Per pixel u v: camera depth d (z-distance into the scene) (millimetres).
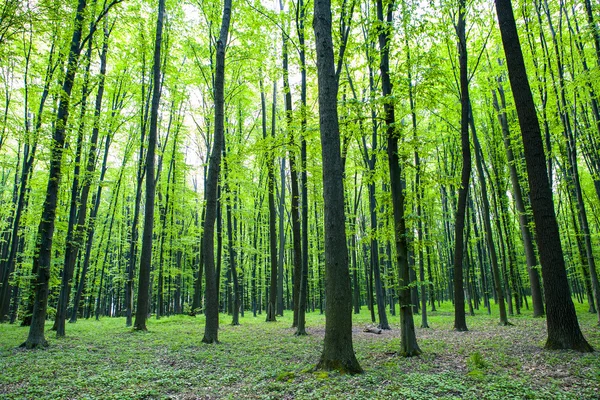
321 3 7793
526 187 20734
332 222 7129
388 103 8820
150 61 18016
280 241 25625
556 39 12906
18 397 5645
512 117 20328
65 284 13055
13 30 10484
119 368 7633
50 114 11172
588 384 5441
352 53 11266
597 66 10977
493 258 15664
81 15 11609
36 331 10344
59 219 18719
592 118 15797
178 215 25406
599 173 14703
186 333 13727
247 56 16438
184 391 5992
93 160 16828
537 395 4992
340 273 7031
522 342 9609
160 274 24141
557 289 8375
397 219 8875
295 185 15297
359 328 16203
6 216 22531
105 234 30125
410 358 8102
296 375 6648
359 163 16031
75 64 11352
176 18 17875
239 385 6309
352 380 6078
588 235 12531
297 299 16250
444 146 24547
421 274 16188
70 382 6488
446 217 27391
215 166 12539
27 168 16359
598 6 11352
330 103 7461
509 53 9008
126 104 20750
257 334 13523
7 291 24000
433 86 9617
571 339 8047
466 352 8648
